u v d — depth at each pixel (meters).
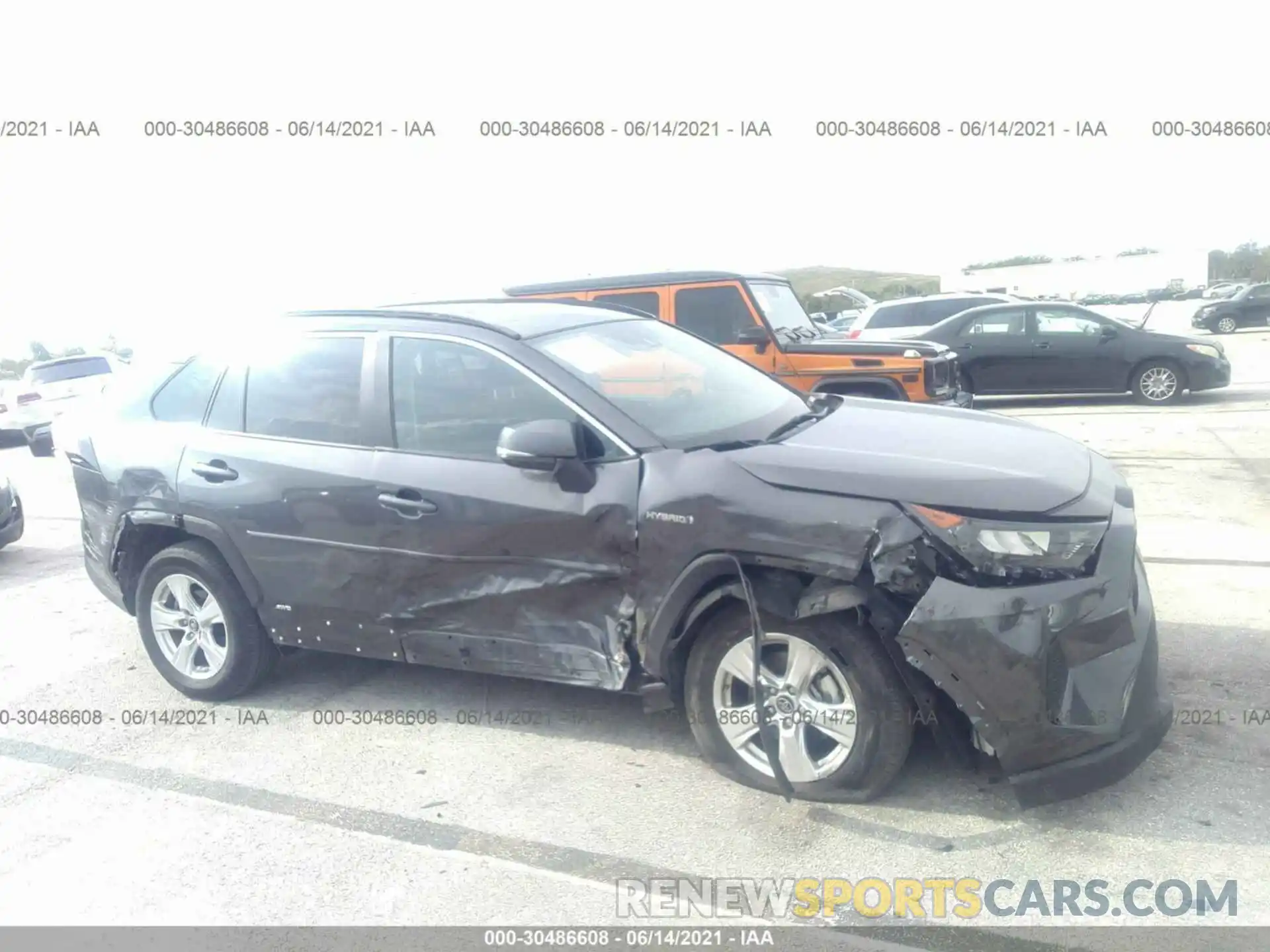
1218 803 3.63
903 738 3.62
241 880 3.58
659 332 5.17
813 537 3.59
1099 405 14.34
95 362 18.55
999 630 3.38
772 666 3.82
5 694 5.41
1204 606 5.46
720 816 3.77
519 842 3.70
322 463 4.61
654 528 3.86
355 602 4.59
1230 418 12.09
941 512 3.50
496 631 4.28
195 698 5.16
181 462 5.00
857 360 9.48
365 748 4.51
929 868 3.39
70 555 8.73
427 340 4.57
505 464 4.21
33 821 4.07
